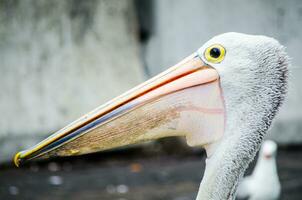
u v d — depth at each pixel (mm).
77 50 14516
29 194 10727
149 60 15523
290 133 14703
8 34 13938
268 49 3664
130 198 10438
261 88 3660
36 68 14078
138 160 13516
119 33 15023
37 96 13875
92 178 11914
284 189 10977
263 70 3654
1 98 13562
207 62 3750
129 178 11898
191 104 3730
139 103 3721
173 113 3738
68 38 14477
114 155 13523
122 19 15094
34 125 13633
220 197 3643
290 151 14508
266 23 15148
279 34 15109
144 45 15680
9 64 13836
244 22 15211
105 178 11898
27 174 12312
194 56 3812
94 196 10578
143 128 3732
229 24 15242
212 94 3717
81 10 14609
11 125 13414
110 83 14578
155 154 13836
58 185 11359
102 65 14672
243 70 3654
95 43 14727
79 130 3660
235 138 3668
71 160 13172
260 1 15148
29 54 14070
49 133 13727
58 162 13062
